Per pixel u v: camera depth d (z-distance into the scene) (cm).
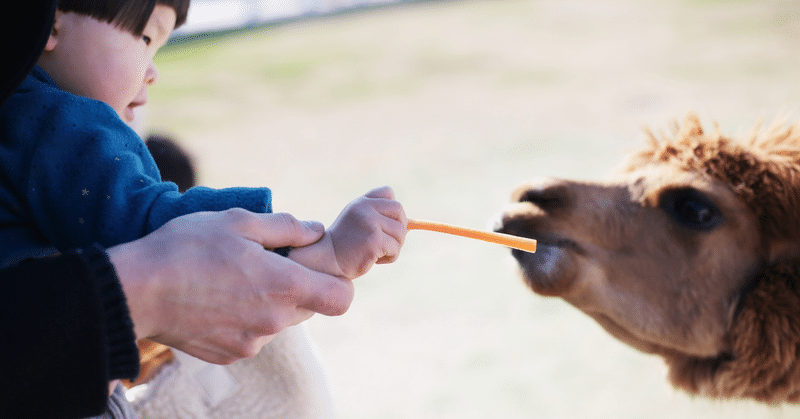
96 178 81
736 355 204
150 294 65
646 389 439
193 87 1608
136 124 159
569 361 483
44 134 82
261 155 1094
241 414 126
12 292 59
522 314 554
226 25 2506
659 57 1441
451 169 925
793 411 372
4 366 58
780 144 210
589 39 1712
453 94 1369
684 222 206
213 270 67
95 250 65
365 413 446
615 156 908
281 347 126
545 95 1281
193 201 81
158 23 97
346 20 2417
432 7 2512
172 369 125
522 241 100
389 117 1254
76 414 62
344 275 79
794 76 1183
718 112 1030
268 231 74
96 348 61
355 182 922
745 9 1775
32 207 82
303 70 1711
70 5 88
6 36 73
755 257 203
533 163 915
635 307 213
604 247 212
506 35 1897
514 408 435
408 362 502
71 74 91
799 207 193
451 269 639
